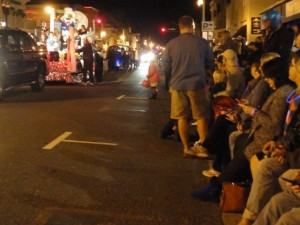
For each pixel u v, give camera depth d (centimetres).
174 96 800
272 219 381
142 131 1009
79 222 507
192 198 588
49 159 751
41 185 623
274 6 1416
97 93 1759
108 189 616
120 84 2270
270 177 436
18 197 575
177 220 521
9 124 1029
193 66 789
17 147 821
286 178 413
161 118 1202
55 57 2105
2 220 505
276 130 502
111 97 1636
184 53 790
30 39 1691
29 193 590
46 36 2428
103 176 672
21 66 1548
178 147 864
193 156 786
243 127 607
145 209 551
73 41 2111
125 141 904
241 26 2889
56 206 550
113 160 762
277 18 780
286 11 1288
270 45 769
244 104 535
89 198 581
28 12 4197
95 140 902
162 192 611
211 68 830
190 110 809
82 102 1455
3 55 1430
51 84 2134
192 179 671
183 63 790
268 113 518
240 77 842
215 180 587
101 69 2395
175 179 670
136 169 715
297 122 453
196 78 788
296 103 468
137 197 590
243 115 634
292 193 386
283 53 757
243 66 1101
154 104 1491
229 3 3672
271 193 435
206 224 512
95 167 718
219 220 523
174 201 579
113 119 1152
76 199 575
